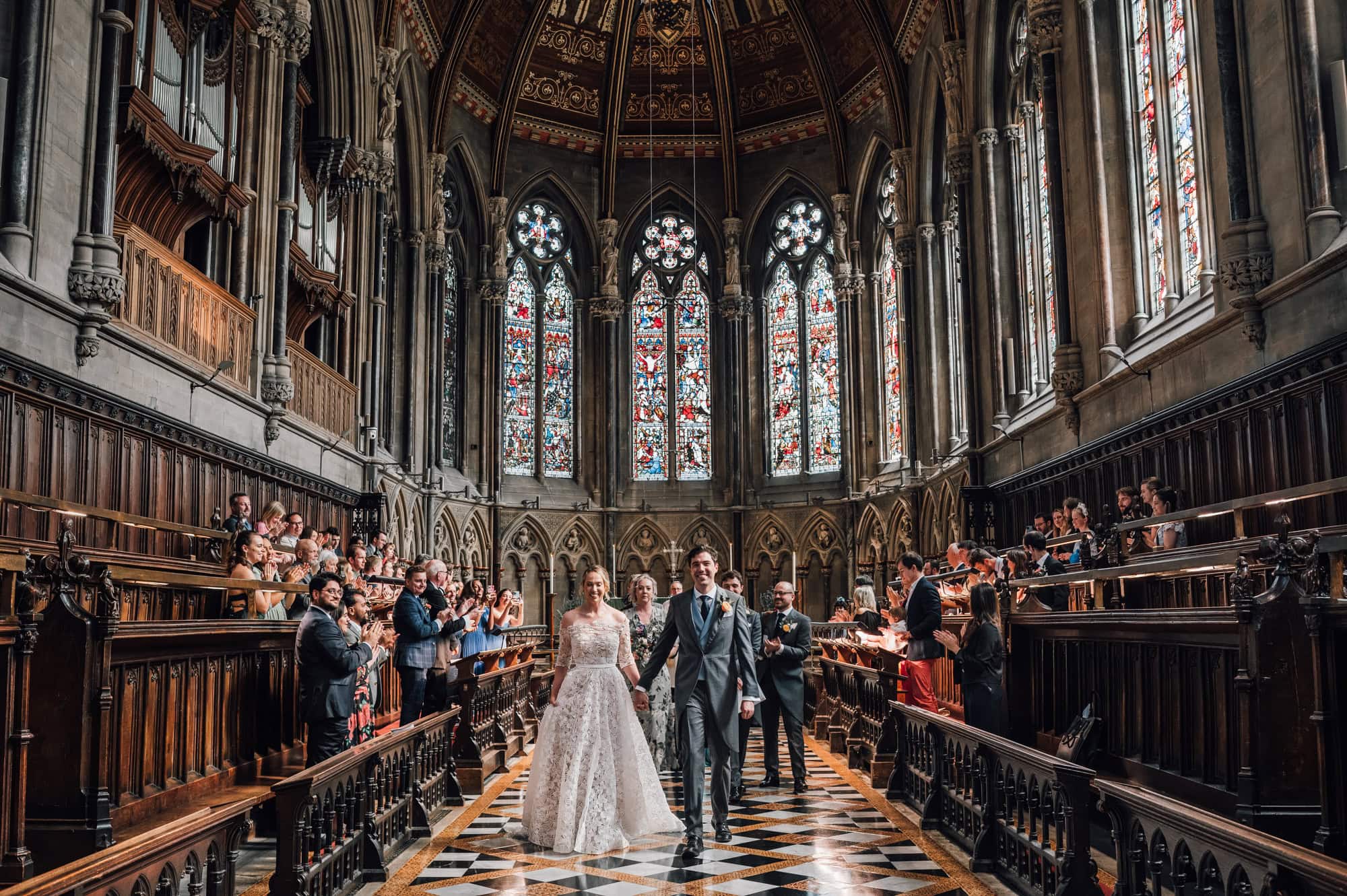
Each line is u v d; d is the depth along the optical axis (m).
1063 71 19.86
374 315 25.59
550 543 33.50
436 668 12.86
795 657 12.27
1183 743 7.59
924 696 11.85
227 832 5.67
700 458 35.28
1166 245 16.92
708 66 34.84
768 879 7.88
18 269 11.41
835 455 33.91
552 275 35.34
